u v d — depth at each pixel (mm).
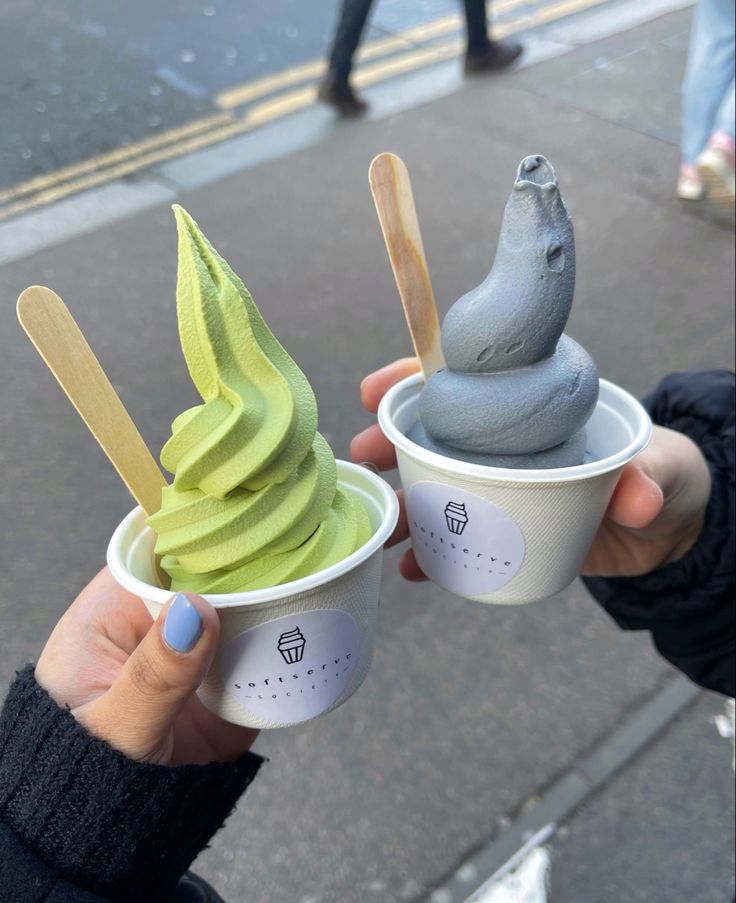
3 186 1158
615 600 370
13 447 752
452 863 492
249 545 234
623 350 833
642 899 474
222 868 492
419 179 1114
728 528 344
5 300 938
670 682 574
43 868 213
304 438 242
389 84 1378
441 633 607
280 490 240
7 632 601
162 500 249
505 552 279
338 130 1250
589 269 950
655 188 1083
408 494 295
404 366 343
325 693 251
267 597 221
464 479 266
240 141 1239
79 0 1704
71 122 1300
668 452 327
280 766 538
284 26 1596
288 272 954
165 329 880
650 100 1265
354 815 514
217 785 235
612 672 581
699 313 876
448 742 546
